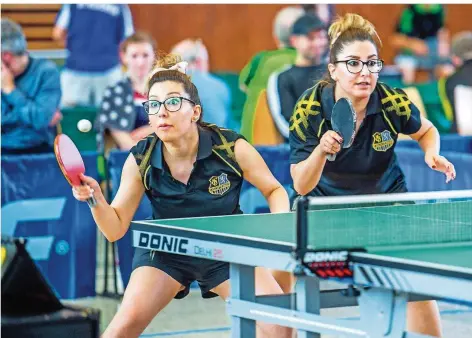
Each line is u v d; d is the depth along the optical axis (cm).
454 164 915
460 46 1148
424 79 1326
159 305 558
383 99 622
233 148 571
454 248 457
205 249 478
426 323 588
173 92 547
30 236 817
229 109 1103
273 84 1029
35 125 932
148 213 827
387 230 502
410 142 932
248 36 1280
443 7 1327
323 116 612
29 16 1157
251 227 511
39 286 471
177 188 568
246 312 493
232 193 577
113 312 801
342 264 424
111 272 966
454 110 1155
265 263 450
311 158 566
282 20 1077
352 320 448
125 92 930
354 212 563
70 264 830
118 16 1092
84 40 1084
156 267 557
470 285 377
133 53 921
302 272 432
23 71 933
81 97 1091
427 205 590
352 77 598
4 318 456
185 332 770
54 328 456
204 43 1270
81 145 1076
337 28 608
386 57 1323
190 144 561
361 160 625
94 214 536
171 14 1253
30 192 814
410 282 399
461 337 743
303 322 469
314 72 981
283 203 573
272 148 867
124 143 928
